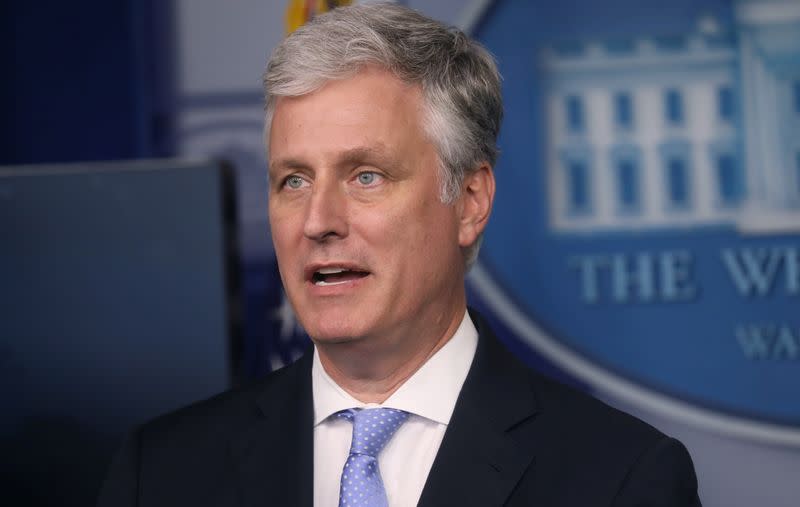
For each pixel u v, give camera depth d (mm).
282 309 3395
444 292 1973
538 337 3396
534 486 1859
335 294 1853
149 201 2768
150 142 3525
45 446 2773
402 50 1891
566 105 3396
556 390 2061
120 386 2762
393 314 1867
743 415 3297
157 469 2070
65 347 2773
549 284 3398
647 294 3352
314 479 1947
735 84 3312
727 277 3309
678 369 3332
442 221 1945
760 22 3305
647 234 3352
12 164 3549
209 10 3518
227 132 3510
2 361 2779
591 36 3387
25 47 3559
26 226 2775
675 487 1837
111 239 2770
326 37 1862
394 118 1859
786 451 3281
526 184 3408
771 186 3289
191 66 3520
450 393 1970
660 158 3348
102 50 3541
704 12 3330
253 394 2172
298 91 1851
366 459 1888
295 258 1888
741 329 3303
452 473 1862
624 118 3369
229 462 2021
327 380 2012
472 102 1999
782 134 3289
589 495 1823
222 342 2744
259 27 3496
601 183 3375
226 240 2773
